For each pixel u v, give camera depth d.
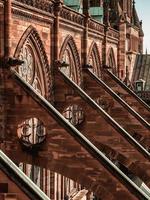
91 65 71.38
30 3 49.47
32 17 50.38
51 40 56.31
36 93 43.56
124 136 52.59
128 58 111.12
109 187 40.88
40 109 43.25
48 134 42.97
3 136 44.31
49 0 54.19
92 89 69.19
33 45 52.19
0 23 44.09
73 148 42.28
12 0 45.00
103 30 80.81
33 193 29.70
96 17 83.50
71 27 62.94
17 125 44.09
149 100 110.50
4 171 30.19
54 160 43.00
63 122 42.56
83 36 69.00
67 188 65.00
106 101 68.06
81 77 69.12
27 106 43.69
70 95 56.25
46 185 57.00
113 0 101.88
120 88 80.75
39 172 55.88
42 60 54.38
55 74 56.88
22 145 44.19
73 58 66.31
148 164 51.44
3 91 44.03
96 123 54.34
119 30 95.00
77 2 70.00
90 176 41.75
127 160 52.62
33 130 52.03
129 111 66.56
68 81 56.34
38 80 54.47
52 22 56.00
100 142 54.09
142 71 114.62
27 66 51.25
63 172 42.88
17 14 46.84
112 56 90.62
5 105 44.12
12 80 43.94
